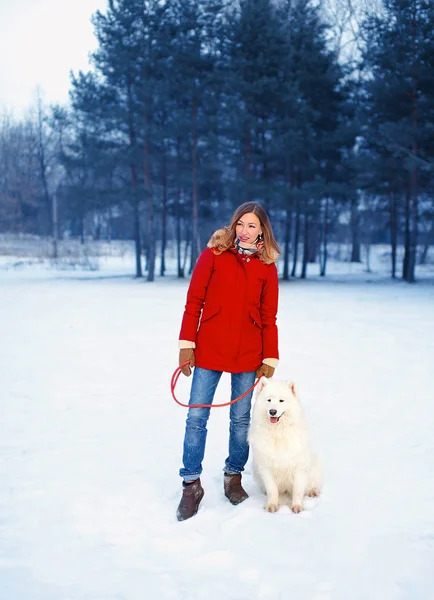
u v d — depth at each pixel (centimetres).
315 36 2712
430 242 4462
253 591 239
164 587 243
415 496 341
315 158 2806
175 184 2939
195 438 331
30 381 671
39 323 1178
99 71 2652
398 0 2370
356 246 4462
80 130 2953
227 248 341
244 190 2498
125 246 5041
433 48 2267
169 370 735
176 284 2442
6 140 5881
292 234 4891
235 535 291
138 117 2614
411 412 537
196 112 2620
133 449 438
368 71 2736
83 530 301
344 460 407
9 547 281
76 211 3416
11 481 371
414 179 2517
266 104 2605
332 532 294
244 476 389
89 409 553
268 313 352
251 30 2505
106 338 991
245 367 341
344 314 1347
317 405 563
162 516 321
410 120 2403
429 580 248
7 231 5338
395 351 859
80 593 238
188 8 2477
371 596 235
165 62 2581
